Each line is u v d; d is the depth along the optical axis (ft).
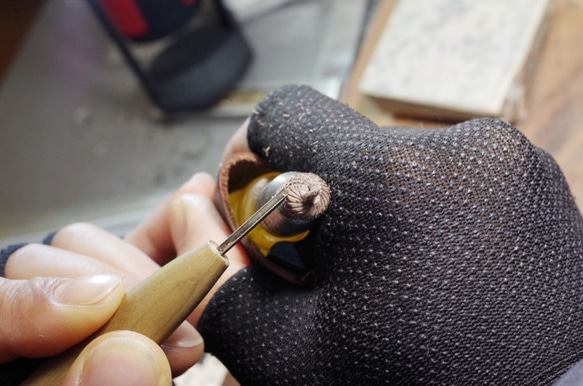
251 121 0.59
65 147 1.33
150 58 1.35
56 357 0.53
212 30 1.30
